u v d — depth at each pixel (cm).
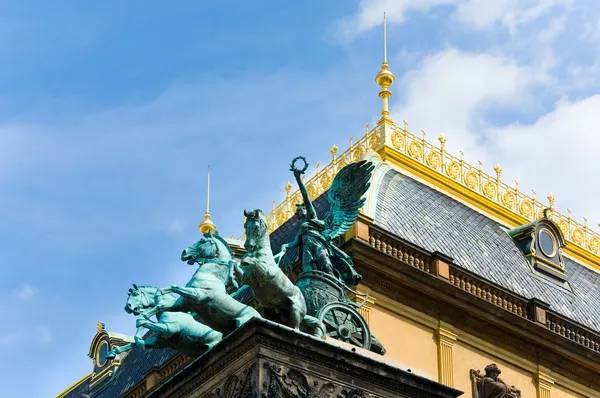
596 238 7000
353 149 6197
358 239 5234
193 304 2728
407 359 5266
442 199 6169
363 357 2545
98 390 6894
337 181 3303
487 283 5731
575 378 5969
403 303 5369
